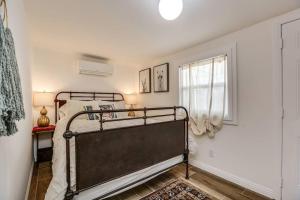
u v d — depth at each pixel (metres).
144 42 2.62
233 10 1.69
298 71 1.68
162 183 2.17
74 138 1.39
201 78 2.59
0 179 0.98
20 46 1.51
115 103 3.24
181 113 2.91
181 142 2.27
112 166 1.53
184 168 2.65
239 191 1.99
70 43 2.72
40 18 1.90
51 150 2.97
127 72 4.12
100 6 1.65
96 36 2.42
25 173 1.79
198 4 1.58
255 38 1.99
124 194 1.92
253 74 2.01
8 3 1.09
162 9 1.32
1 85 0.64
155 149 1.92
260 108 1.95
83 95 3.48
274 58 1.83
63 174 1.33
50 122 3.09
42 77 3.04
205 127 2.50
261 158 1.94
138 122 1.98
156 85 3.55
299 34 1.66
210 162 2.49
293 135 1.71
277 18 1.81
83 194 1.39
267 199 1.83
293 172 1.71
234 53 2.19
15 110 0.78
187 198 1.83
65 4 1.62
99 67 3.54
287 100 1.75
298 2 1.56
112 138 1.53
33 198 1.82
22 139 1.57
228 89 2.25
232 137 2.22
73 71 3.38
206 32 2.23
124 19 1.90
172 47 2.84
